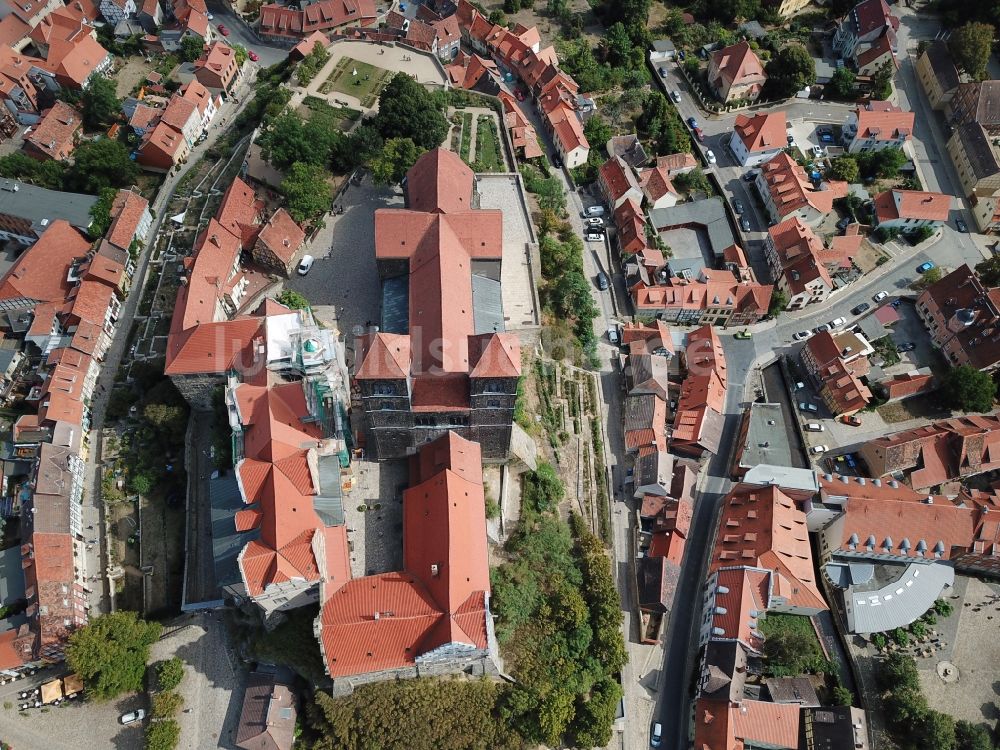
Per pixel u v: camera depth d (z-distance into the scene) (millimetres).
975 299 160000
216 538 105875
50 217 157375
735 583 122812
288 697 105875
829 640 129375
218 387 120062
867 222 186375
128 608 116125
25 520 120688
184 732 105562
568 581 119125
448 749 100750
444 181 131375
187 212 160125
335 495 108938
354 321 135125
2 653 109500
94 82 187125
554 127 188375
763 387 160750
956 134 199750
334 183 155875
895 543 132625
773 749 115000
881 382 159250
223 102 199625
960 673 126375
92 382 138625
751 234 185375
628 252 171875
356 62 184875
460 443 113500
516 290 142875
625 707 119188
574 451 138500
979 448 144250
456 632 95000
